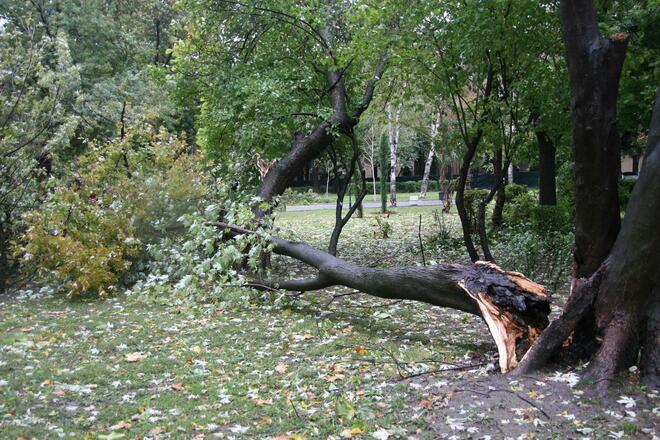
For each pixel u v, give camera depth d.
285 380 4.74
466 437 3.53
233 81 11.32
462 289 5.27
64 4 20.03
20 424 3.76
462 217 9.18
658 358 4.04
